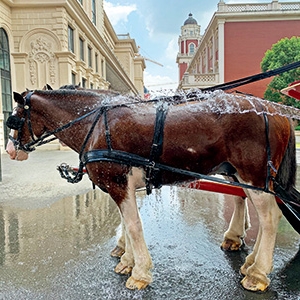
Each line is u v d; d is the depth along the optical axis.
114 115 2.29
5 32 16.61
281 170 2.29
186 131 2.19
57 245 3.19
